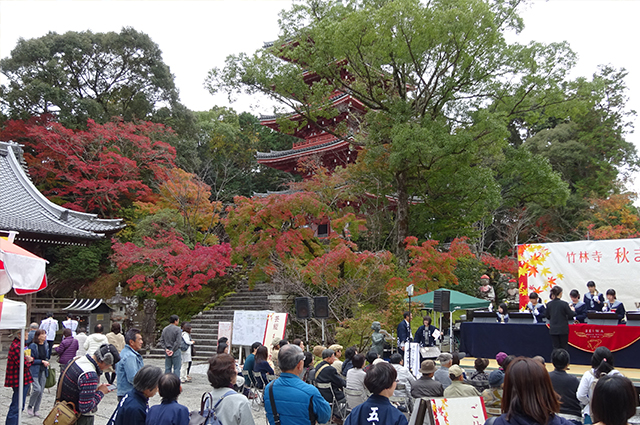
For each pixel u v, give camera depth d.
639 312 10.13
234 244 17.97
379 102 19.97
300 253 16.36
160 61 34.16
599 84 18.83
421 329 12.00
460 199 20.08
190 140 34.53
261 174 41.56
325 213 17.53
